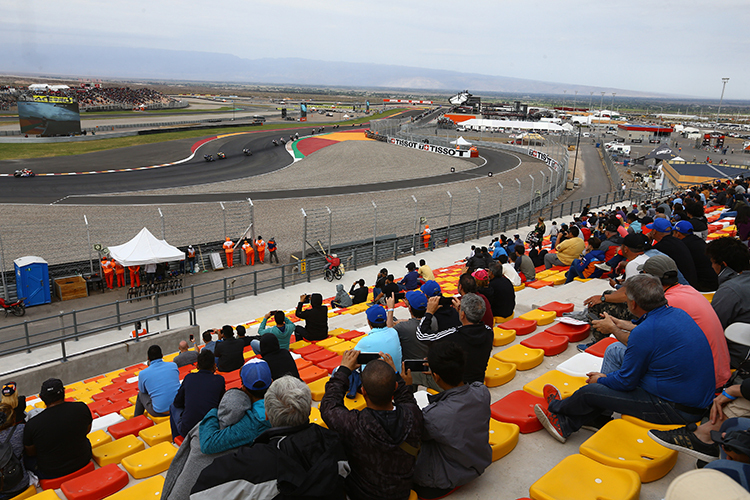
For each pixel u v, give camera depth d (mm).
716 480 2533
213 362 5102
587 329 6719
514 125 87000
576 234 14172
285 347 8156
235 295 18578
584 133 119812
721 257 5574
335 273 20672
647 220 13578
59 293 19922
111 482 4441
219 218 32688
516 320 7449
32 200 35875
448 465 3514
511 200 39969
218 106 177625
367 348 4996
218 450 3400
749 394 3254
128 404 8156
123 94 166125
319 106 195000
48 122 69938
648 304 3883
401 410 3191
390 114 156375
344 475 3051
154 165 54781
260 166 57469
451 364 3475
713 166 43969
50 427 4590
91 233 27953
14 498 4539
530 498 3361
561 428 4266
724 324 4812
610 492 3283
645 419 3906
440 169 58625
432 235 25047
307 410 3014
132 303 19641
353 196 41562
